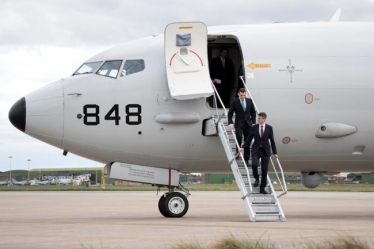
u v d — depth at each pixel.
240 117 19.84
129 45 21.72
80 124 20.69
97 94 20.78
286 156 21.44
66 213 25.75
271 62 20.98
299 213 25.31
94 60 21.53
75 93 20.78
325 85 20.95
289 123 20.89
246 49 21.09
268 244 12.22
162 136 20.75
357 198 41.91
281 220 18.77
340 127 20.88
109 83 20.88
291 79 20.92
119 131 20.69
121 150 20.89
